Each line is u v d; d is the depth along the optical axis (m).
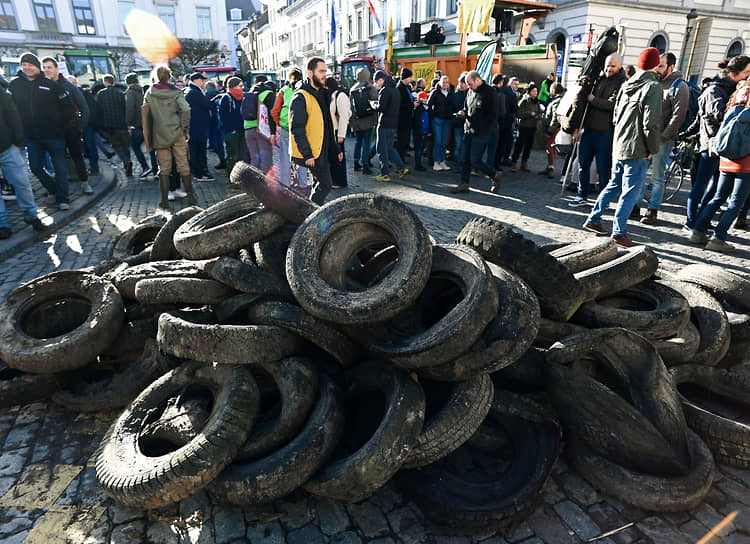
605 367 2.58
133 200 8.76
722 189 5.54
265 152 8.88
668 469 2.20
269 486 2.04
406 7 34.69
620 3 23.56
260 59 77.12
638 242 6.06
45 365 2.82
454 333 2.22
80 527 2.14
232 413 2.21
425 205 8.02
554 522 2.14
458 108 11.03
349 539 2.06
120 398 2.86
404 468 2.23
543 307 2.82
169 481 2.00
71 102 7.22
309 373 2.42
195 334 2.44
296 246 2.75
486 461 2.43
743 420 2.83
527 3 18.11
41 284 3.32
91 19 44.50
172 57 46.66
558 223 6.87
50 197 8.44
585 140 7.36
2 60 20.92
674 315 2.98
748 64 5.48
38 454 2.60
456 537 2.07
